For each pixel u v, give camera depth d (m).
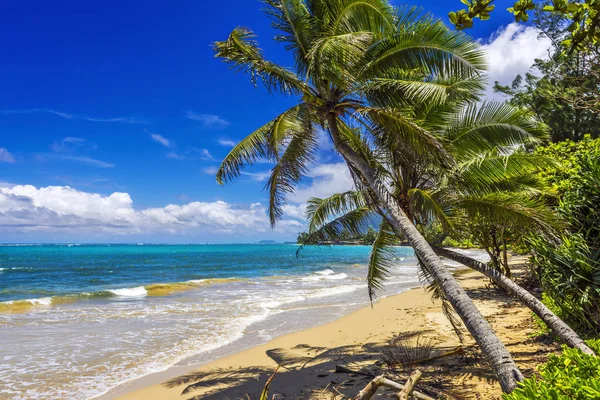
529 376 5.47
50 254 82.44
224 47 6.83
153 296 18.91
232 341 10.39
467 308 4.90
